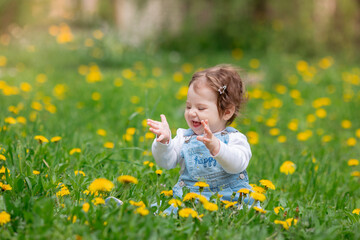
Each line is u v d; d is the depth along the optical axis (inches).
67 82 401.1
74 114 281.7
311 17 632.4
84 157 165.8
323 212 127.0
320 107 351.3
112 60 539.5
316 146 251.1
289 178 175.0
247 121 280.1
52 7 747.4
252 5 660.1
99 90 360.2
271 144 248.1
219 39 666.8
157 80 433.1
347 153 231.6
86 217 102.8
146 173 152.4
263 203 129.2
